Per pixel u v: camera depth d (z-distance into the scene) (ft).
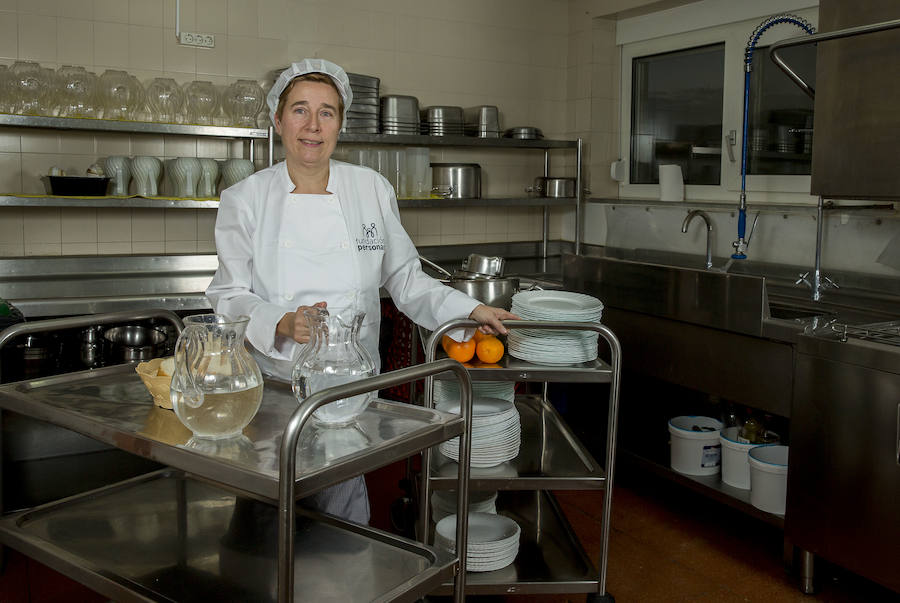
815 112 9.87
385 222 7.91
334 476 4.47
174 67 13.71
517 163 17.52
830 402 8.85
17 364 10.61
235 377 4.81
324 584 5.12
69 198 11.73
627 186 16.96
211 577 5.25
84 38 12.97
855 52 9.32
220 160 13.38
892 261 11.19
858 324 9.66
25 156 12.78
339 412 5.10
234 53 14.19
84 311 11.33
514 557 8.17
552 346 7.89
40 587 8.77
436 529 8.24
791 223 12.66
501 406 8.27
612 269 12.11
